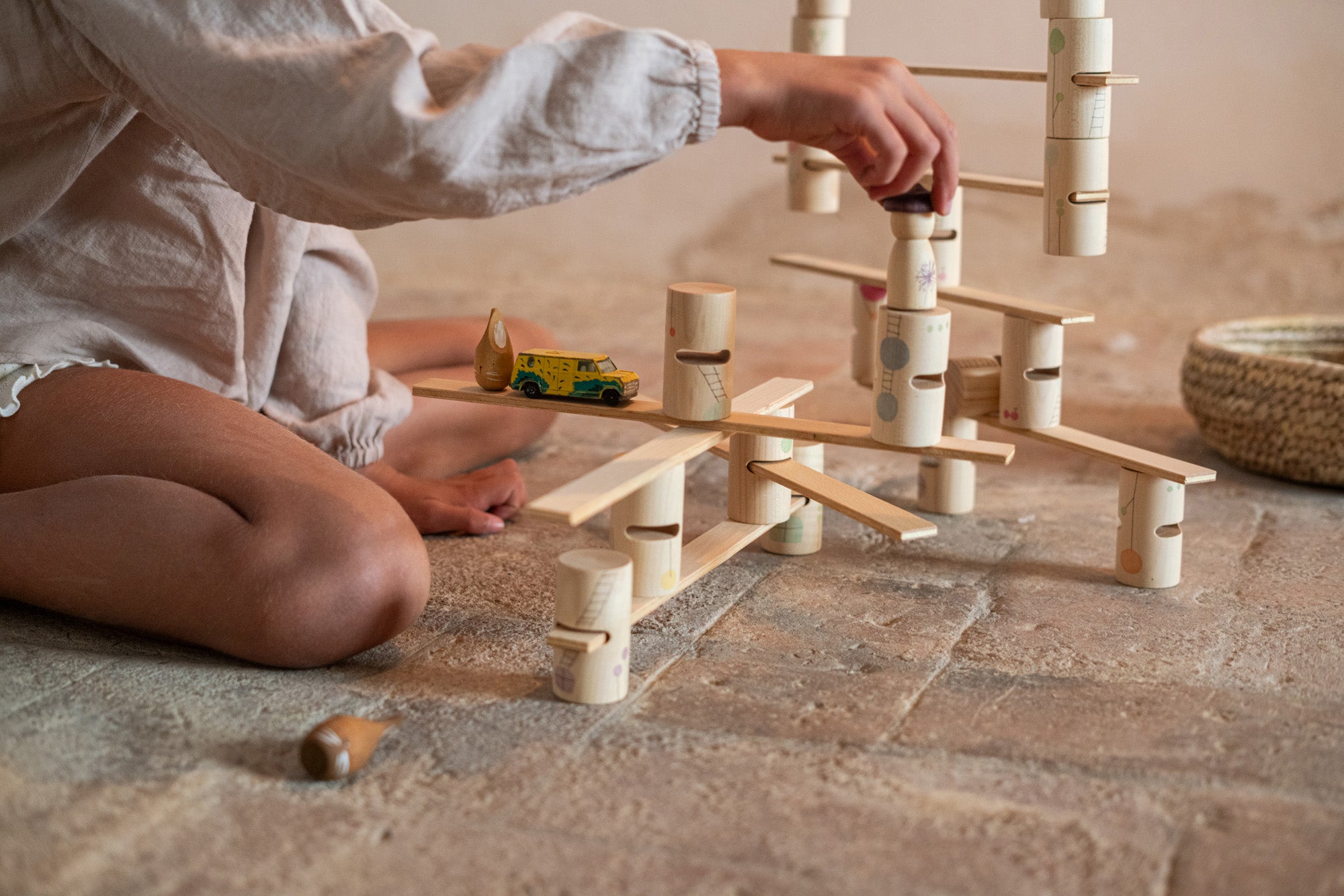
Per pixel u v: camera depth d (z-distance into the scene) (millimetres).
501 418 1982
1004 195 3498
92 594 1271
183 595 1235
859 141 1196
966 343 3066
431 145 1032
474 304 3572
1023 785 1068
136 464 1287
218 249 1456
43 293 1421
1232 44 3270
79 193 1419
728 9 3576
